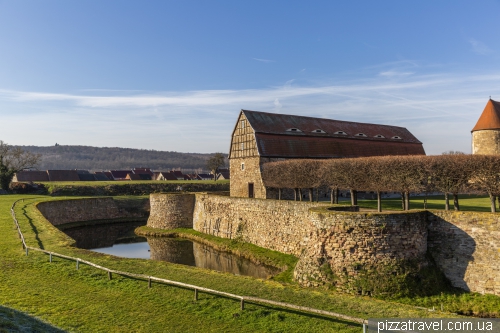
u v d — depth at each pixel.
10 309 13.12
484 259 17.72
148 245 36.38
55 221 47.09
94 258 21.19
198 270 19.41
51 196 61.94
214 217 37.50
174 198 42.78
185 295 15.54
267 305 14.51
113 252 33.44
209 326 12.93
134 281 17.17
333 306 14.44
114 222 51.38
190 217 42.78
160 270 19.16
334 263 19.38
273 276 22.94
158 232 41.09
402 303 17.16
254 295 15.58
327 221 20.00
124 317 13.52
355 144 49.31
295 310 14.02
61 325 12.45
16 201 49.81
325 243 19.94
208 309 14.17
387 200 41.78
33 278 17.44
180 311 14.07
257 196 41.81
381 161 25.45
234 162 46.66
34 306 14.02
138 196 63.69
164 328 12.74
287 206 28.25
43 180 94.31
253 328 12.73
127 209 56.81
